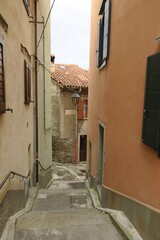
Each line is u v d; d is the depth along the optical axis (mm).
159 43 2625
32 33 7199
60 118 13875
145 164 2945
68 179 11227
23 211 4488
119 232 3275
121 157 3975
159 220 2471
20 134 4875
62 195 6598
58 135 14141
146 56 2973
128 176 3600
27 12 5859
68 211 4520
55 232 3291
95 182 6910
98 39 6578
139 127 3172
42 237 3148
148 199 2830
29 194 6254
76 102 12844
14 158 4141
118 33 4230
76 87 13508
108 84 5012
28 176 6160
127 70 3695
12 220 3473
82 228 3422
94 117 7480
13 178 3875
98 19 6941
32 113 7363
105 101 5363
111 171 4617
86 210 4613
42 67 8797
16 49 4363
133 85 3422
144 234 2867
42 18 8773
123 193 3846
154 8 2746
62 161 14438
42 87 8859
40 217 3928
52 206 5703
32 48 7254
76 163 14703
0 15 3039
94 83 7605
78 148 14789
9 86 3727
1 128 3160
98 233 3285
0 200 2943
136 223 3166
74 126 14391
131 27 3529
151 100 2693
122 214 3715
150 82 2725
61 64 16828
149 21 2887
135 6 3365
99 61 6246
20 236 3178
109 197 4688
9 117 3719
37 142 7812
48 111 10195
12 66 3973
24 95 5535
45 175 9609
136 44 3312
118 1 4246
